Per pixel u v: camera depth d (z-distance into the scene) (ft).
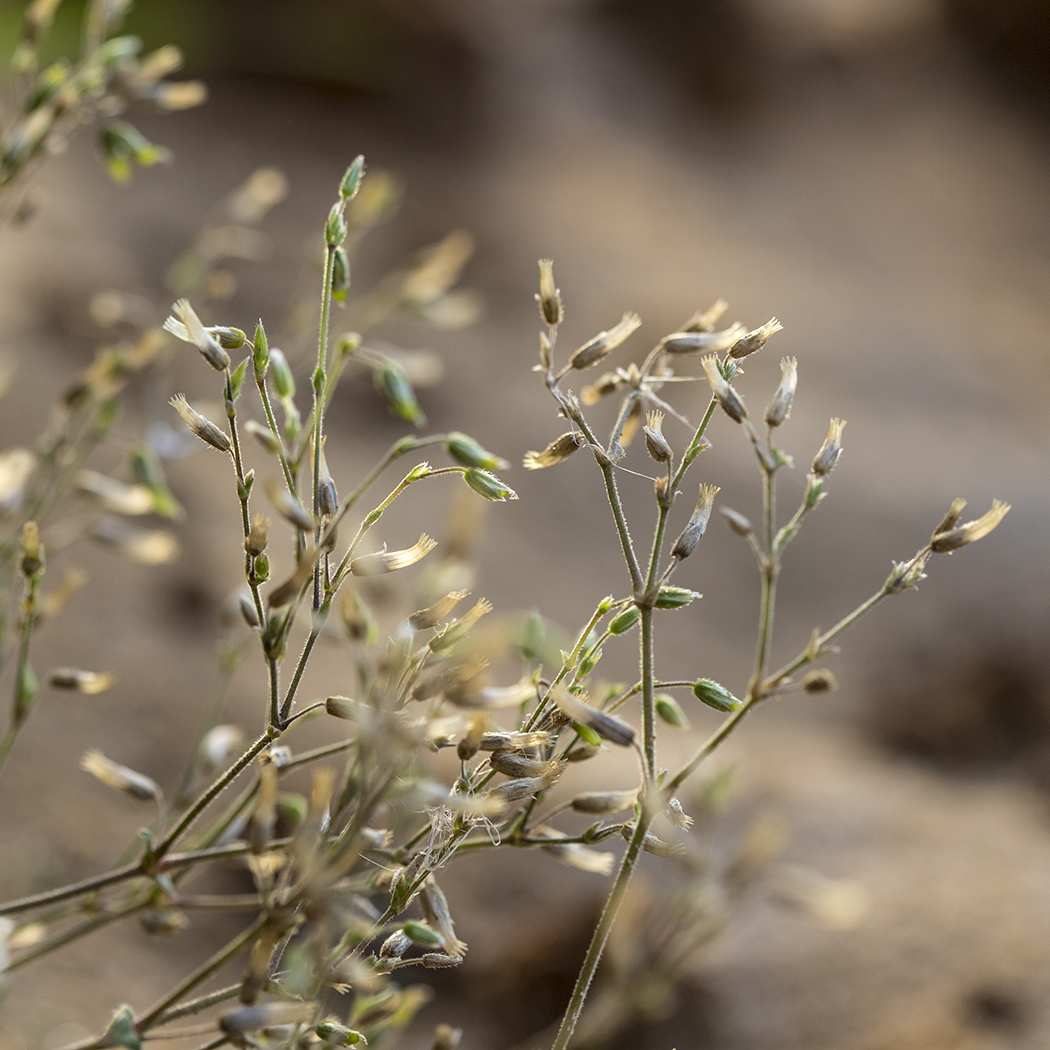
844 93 17.49
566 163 13.62
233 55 12.26
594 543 6.00
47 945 1.67
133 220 8.02
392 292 2.09
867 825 3.46
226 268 7.83
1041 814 3.97
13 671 3.34
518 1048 2.77
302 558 1.46
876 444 8.03
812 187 14.83
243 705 3.54
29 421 4.32
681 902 2.21
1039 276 13.35
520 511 6.08
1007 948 3.02
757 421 7.61
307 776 3.16
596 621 1.50
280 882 1.46
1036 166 16.56
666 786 1.49
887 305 11.58
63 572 3.82
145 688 3.49
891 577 1.50
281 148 11.28
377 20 13.74
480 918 3.06
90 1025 2.47
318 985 1.44
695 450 1.49
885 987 2.88
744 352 1.49
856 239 13.53
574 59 16.24
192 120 11.01
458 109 13.71
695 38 17.52
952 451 8.23
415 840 1.54
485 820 1.49
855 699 5.00
